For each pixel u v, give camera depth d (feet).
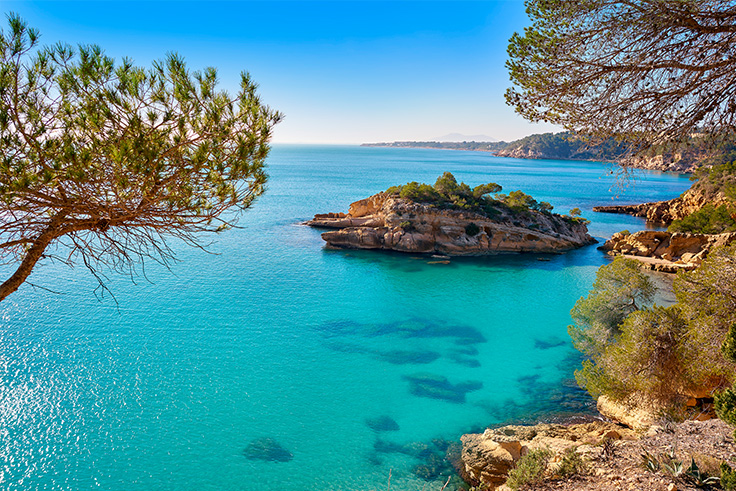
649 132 31.86
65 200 21.35
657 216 390.42
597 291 110.32
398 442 87.45
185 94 22.70
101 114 21.62
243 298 178.91
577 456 47.09
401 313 166.40
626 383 75.36
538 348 135.03
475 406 100.99
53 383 108.37
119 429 90.84
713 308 60.23
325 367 121.19
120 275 199.11
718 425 49.01
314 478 77.15
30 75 20.56
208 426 92.68
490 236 271.90
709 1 27.30
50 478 76.54
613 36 30.78
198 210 25.02
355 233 271.49
